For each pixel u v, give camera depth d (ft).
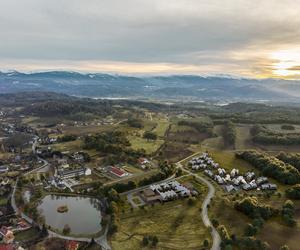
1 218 556.10
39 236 493.36
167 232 495.82
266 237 456.04
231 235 460.55
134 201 618.85
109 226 519.60
